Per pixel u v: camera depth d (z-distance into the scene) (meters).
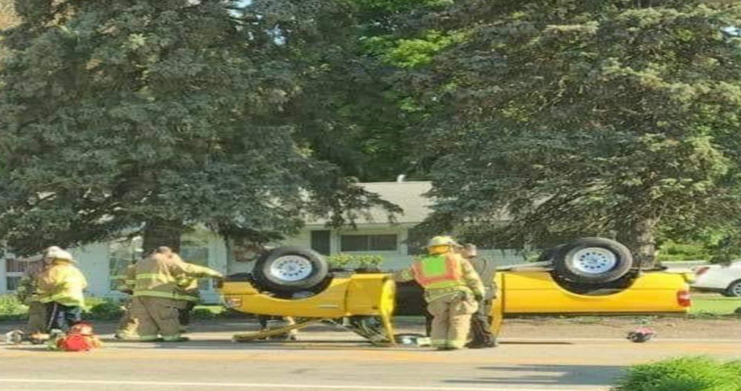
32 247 34.34
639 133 31.36
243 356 21.83
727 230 32.19
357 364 20.19
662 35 30.27
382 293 24.16
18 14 34.56
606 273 23.88
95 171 31.75
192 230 34.81
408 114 42.66
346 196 36.59
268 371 19.14
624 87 30.45
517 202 31.66
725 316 32.94
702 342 25.02
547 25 31.67
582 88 31.55
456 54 32.69
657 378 13.96
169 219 32.00
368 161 44.16
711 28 29.91
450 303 23.09
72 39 32.06
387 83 34.53
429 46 46.41
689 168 30.31
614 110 32.16
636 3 32.03
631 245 32.03
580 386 16.91
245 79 32.59
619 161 30.23
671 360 14.40
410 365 19.97
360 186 37.28
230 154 33.91
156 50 31.70
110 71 32.62
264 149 33.16
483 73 31.86
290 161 33.31
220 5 33.16
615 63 30.03
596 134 30.95
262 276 24.61
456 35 38.19
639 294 24.00
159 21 32.06
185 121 31.47
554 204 32.72
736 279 49.62
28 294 26.00
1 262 50.78
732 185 31.22
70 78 33.03
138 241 49.62
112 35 32.09
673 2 31.42
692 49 31.59
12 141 32.00
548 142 30.48
